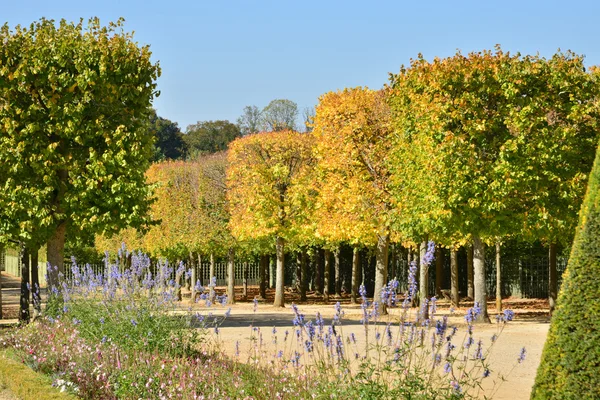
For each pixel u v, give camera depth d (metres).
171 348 11.29
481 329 19.25
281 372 9.09
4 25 20.09
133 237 38.38
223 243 34.38
